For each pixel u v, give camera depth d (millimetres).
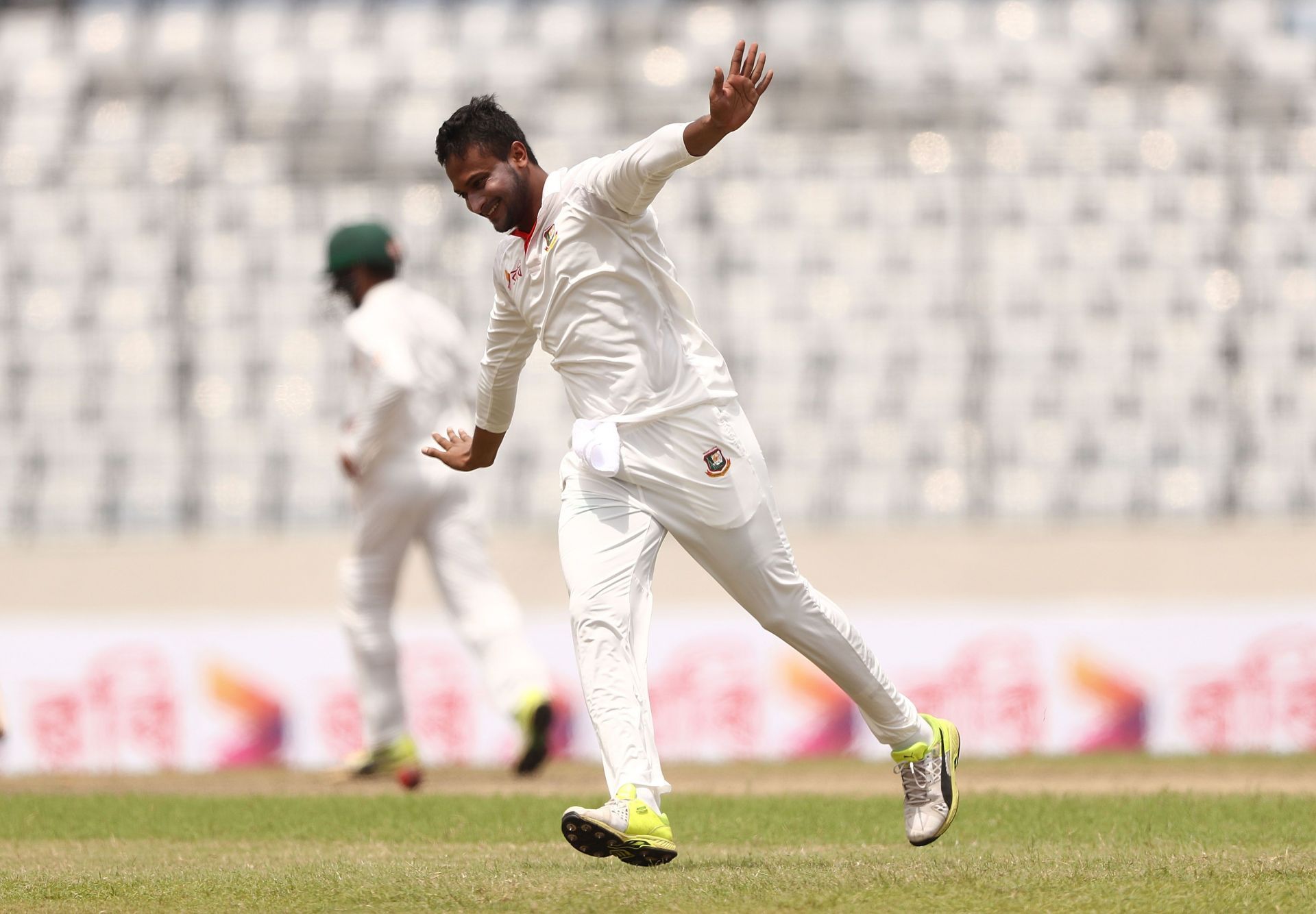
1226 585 35156
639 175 11961
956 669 30047
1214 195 40438
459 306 39750
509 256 12945
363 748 30422
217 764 30578
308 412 40812
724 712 29984
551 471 40125
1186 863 12062
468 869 12359
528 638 30375
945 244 40656
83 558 36812
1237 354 39812
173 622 30922
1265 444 39375
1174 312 40062
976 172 40719
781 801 18984
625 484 12625
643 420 12445
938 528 36812
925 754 13227
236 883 11727
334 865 12969
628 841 11609
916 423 39906
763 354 40594
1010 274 40469
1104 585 35219
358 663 23859
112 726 30766
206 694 30750
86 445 40875
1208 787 21188
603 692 12148
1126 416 39656
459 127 12703
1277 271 40156
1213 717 29844
